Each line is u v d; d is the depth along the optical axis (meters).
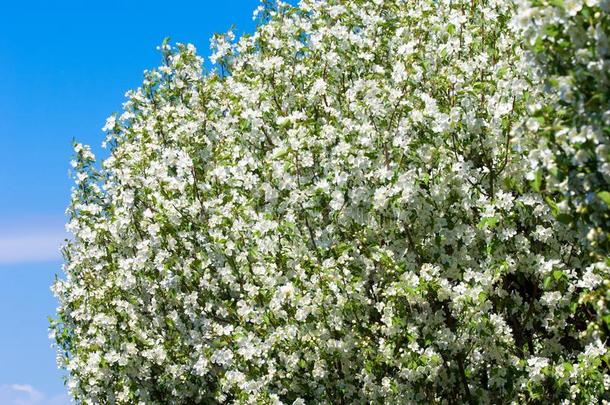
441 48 9.53
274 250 9.52
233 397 11.51
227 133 11.74
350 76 11.04
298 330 9.16
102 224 12.86
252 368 9.56
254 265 10.19
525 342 9.58
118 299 12.54
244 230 10.28
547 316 9.29
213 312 11.08
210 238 10.30
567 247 9.16
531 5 5.17
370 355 8.95
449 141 9.23
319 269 8.82
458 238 8.80
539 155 5.52
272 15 12.15
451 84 9.48
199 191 11.18
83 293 13.22
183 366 11.42
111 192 13.89
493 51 9.48
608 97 4.95
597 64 4.92
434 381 8.93
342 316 8.91
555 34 5.11
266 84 11.34
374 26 11.11
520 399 8.72
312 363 9.26
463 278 9.05
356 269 8.92
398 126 9.24
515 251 9.06
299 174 9.44
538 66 5.46
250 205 10.38
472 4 10.74
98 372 12.10
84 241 14.10
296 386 9.43
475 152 9.23
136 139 14.23
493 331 8.49
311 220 9.64
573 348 9.87
